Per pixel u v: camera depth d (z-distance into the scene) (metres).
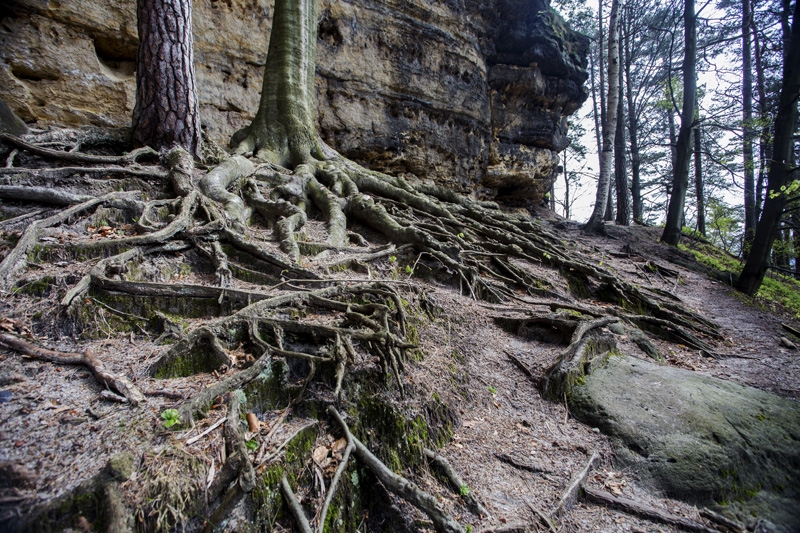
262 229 5.83
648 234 15.16
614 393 4.40
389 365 3.55
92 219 4.33
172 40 6.27
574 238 12.91
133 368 2.83
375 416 3.28
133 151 5.84
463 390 4.17
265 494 2.44
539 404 4.38
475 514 2.97
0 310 2.95
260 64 11.26
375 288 4.29
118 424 2.32
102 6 8.77
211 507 2.22
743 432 3.91
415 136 14.50
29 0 7.91
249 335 3.25
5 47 7.74
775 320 8.35
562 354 4.72
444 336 4.66
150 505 2.02
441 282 6.28
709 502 3.35
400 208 8.04
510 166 18.00
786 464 3.77
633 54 20.39
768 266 9.97
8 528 1.72
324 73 12.28
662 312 7.32
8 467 1.90
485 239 8.34
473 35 15.96
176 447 2.28
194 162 6.43
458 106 15.56
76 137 6.03
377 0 13.26
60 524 1.81
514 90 17.48
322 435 3.00
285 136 8.07
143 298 3.40
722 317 8.26
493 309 5.87
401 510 2.88
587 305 7.14
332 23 12.41
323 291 3.98
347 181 7.70
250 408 2.87
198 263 4.33
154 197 5.31
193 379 2.89
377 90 13.47
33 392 2.43
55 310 3.04
